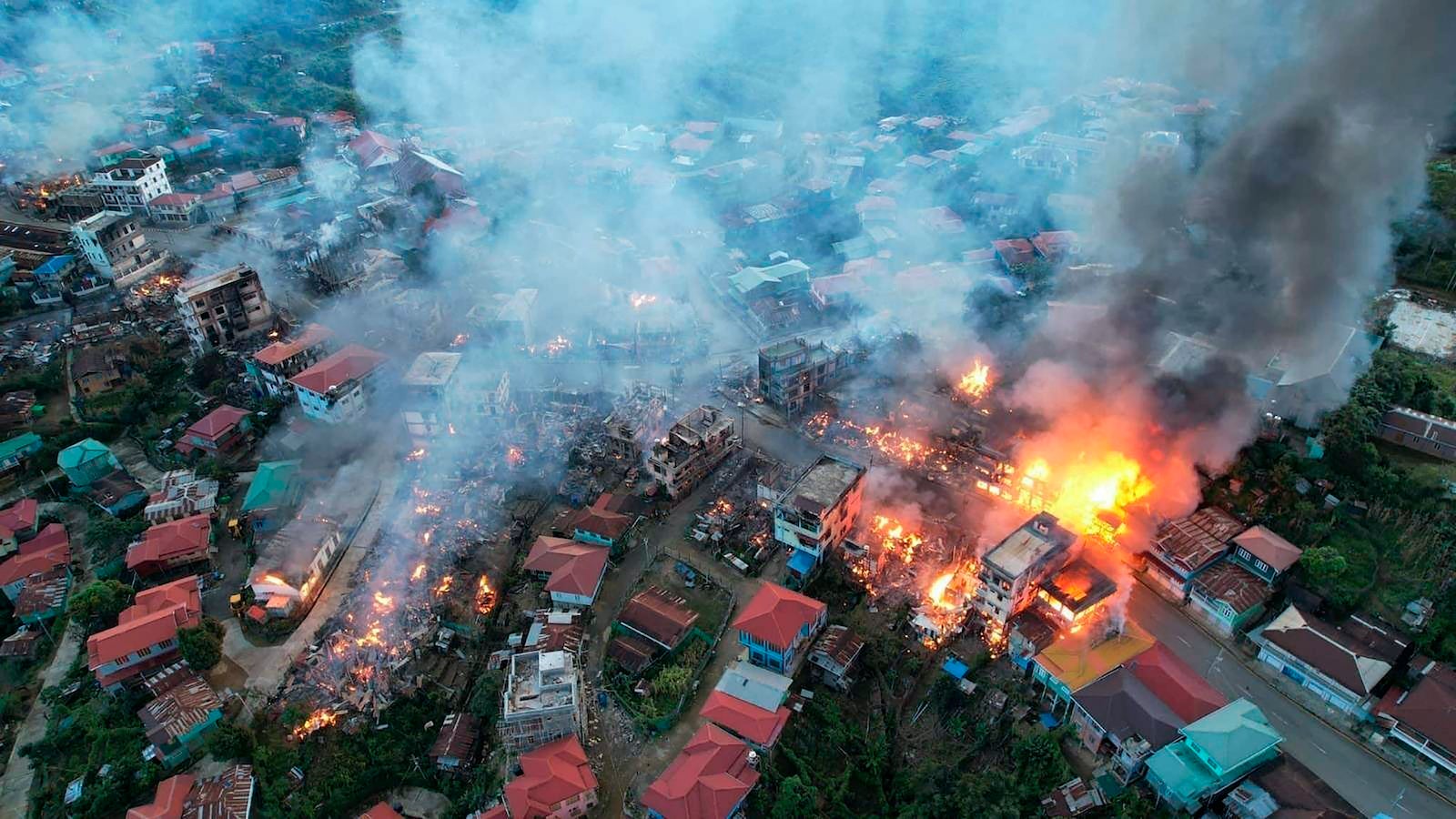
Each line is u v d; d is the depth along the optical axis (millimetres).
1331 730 68938
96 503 98750
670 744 73000
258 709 77812
